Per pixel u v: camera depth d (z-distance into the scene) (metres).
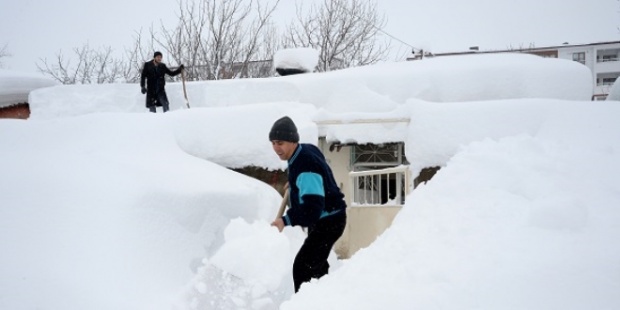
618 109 6.43
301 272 3.90
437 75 8.23
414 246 3.24
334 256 5.95
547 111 6.69
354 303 2.74
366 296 2.77
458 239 3.15
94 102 10.16
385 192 9.52
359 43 22.34
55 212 4.59
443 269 2.78
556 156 4.36
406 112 7.62
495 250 2.88
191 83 10.02
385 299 2.67
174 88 10.17
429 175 7.13
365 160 9.16
